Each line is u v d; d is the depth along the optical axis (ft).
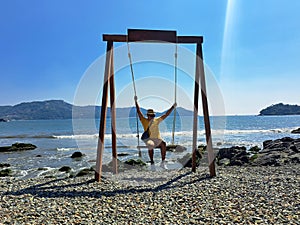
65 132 161.27
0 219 17.11
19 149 81.92
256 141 101.50
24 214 18.11
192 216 17.42
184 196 21.89
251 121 297.74
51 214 18.12
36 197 22.38
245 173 32.09
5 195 23.25
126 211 18.69
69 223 16.49
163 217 17.42
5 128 213.66
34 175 44.98
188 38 29.30
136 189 24.63
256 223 15.93
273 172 32.76
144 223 16.46
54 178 33.24
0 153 76.18
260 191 22.57
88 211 18.70
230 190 23.20
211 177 28.86
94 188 25.07
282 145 59.47
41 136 131.13
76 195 22.84
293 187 23.67
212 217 17.06
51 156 69.26
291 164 39.83
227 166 40.73
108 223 16.53
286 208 18.34
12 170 50.80
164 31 28.53
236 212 17.81
